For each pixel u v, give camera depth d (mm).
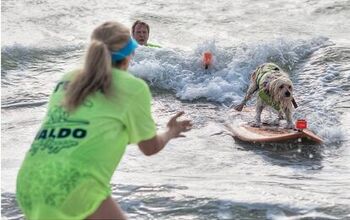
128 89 12344
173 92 36594
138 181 20281
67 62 42656
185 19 57219
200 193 18516
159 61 39125
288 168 24953
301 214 16781
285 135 28047
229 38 49500
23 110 33250
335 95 34312
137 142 12656
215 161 25734
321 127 30125
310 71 38094
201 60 39125
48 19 56781
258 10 59875
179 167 24688
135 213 17328
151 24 55344
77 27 54531
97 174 11766
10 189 19422
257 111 30594
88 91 12188
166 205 17734
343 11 57594
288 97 28859
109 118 12109
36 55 43531
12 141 28156
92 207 11648
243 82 37062
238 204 17469
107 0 64250
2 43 46219
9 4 61969
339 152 27344
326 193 19016
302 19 55750
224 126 30922
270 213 16906
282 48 40875
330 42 42844
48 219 11633
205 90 35688
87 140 11883
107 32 12812
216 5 62406
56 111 12445
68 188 11562
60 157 11773
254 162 25812
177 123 13641
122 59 12859
